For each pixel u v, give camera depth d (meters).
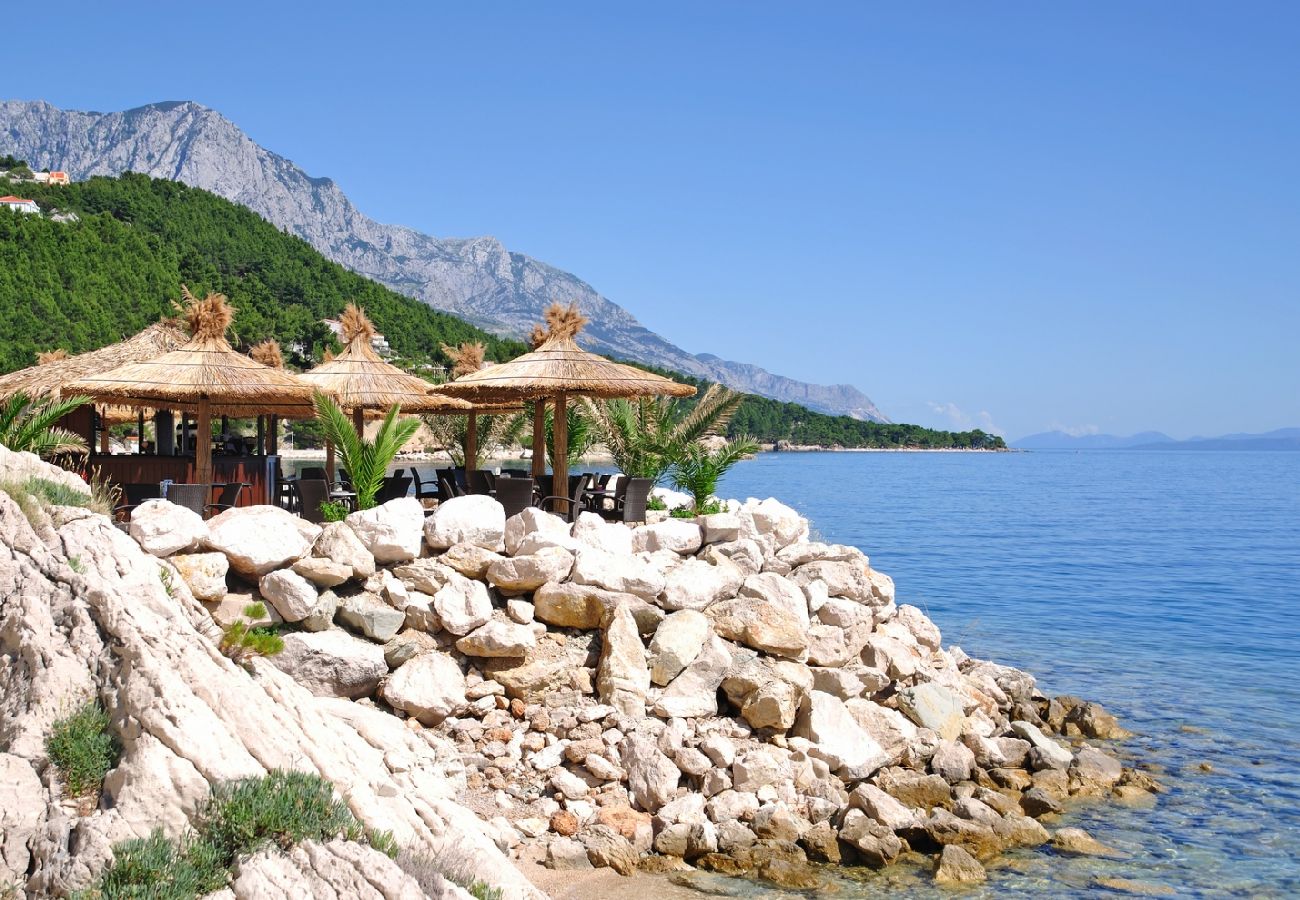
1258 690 17.06
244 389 13.91
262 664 8.94
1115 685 17.39
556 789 10.05
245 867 6.04
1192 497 75.75
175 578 10.02
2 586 7.73
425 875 6.57
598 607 11.75
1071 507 62.03
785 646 12.23
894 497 67.50
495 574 11.91
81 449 14.41
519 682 11.09
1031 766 12.57
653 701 11.27
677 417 19.91
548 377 15.17
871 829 9.82
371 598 11.38
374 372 17.20
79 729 6.76
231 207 188.12
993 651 20.12
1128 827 10.92
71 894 5.67
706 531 14.12
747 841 9.53
